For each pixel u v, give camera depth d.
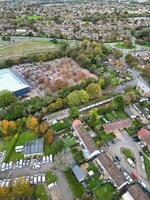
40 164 142.62
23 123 170.62
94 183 130.12
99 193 124.69
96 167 139.50
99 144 154.75
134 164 140.88
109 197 122.44
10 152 150.50
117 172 131.00
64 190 126.69
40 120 174.88
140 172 136.50
